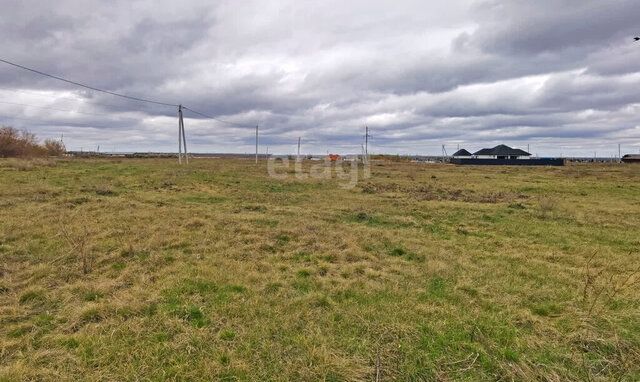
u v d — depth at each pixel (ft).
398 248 21.71
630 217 34.50
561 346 10.69
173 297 13.56
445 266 18.15
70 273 16.01
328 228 26.91
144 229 24.17
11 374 8.59
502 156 196.03
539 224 31.17
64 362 9.35
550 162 158.92
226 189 51.57
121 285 14.76
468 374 9.29
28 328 11.13
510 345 10.62
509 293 14.99
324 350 9.83
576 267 19.13
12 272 15.99
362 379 8.99
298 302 13.28
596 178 82.89
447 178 82.28
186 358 9.60
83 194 38.47
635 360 9.82
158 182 53.83
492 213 36.45
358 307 13.09
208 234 23.57
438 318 12.34
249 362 9.52
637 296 14.32
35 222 24.70
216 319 11.85
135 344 10.16
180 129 96.53
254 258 19.07
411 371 9.27
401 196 49.70
